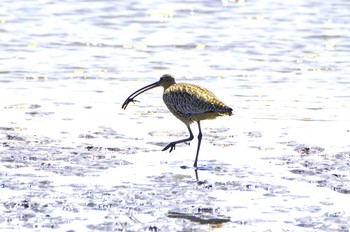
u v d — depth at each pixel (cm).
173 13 3553
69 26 3231
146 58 2711
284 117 1944
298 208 1281
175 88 1602
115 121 1873
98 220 1216
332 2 3841
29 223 1201
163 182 1409
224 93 2219
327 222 1219
